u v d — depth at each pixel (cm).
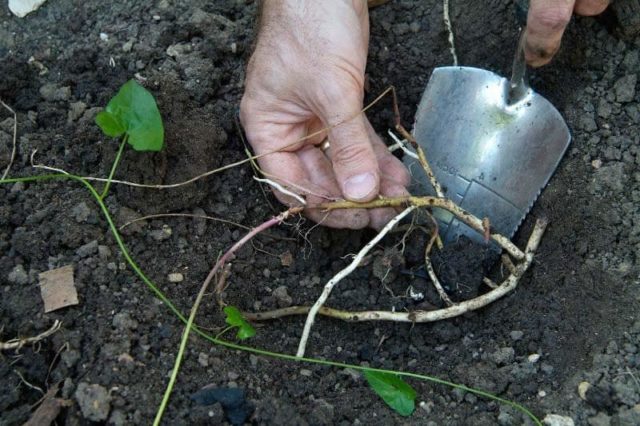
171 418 50
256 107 57
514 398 53
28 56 63
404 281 58
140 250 56
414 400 53
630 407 51
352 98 54
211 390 51
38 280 53
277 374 54
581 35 62
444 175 59
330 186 58
